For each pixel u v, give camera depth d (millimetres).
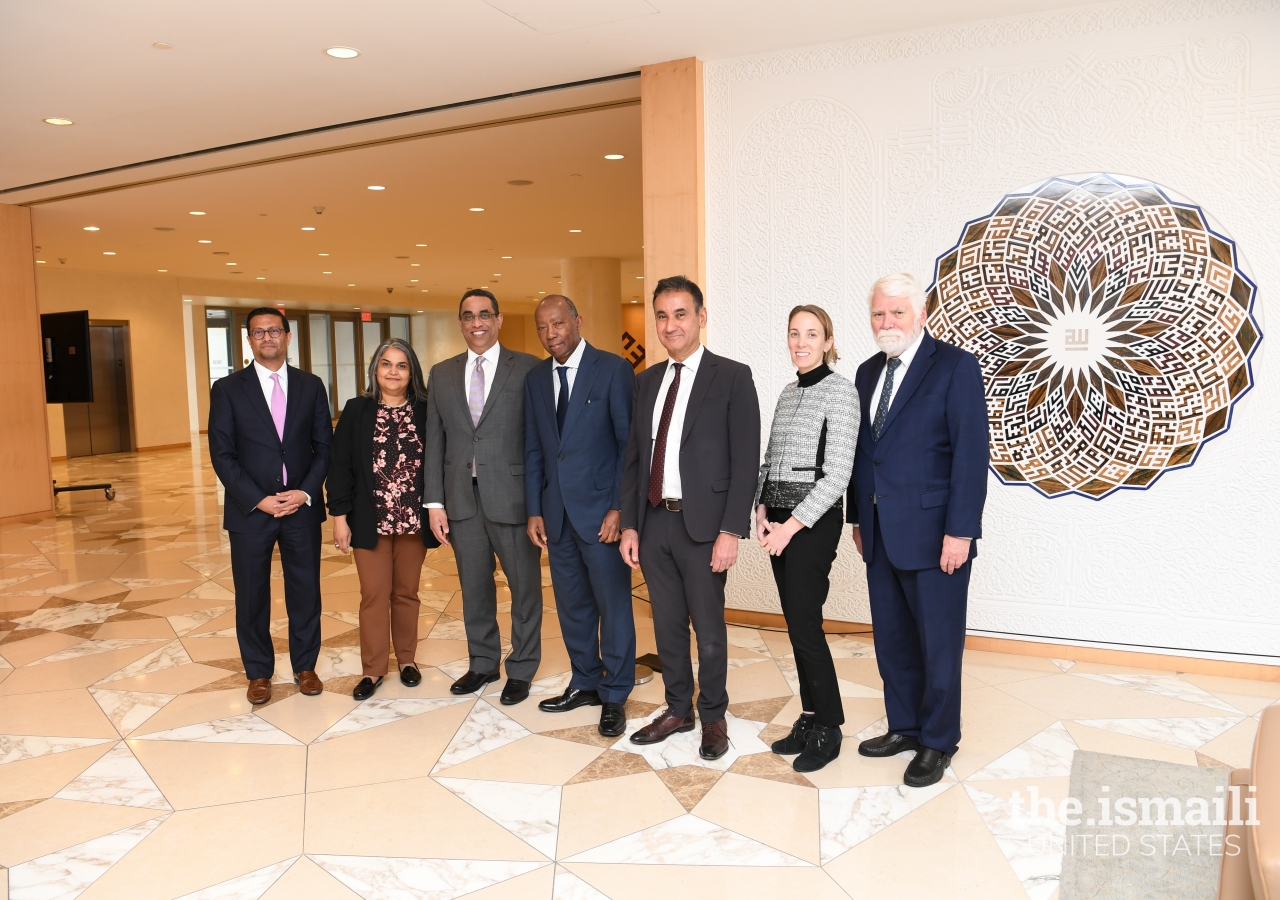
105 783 2951
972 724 3307
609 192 8352
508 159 6871
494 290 19281
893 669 3049
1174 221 3766
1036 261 4004
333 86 4969
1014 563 4129
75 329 9438
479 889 2305
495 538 3572
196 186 7660
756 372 4629
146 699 3732
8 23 3994
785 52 4434
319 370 21172
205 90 4988
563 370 3330
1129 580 3939
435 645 4426
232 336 19578
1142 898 2205
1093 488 3973
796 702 3588
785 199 4496
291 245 11844
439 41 4277
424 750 3174
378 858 2461
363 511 3631
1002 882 2295
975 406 2750
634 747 3172
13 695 3797
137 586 5781
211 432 3547
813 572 2904
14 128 5719
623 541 3170
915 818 2629
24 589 5734
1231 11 3617
